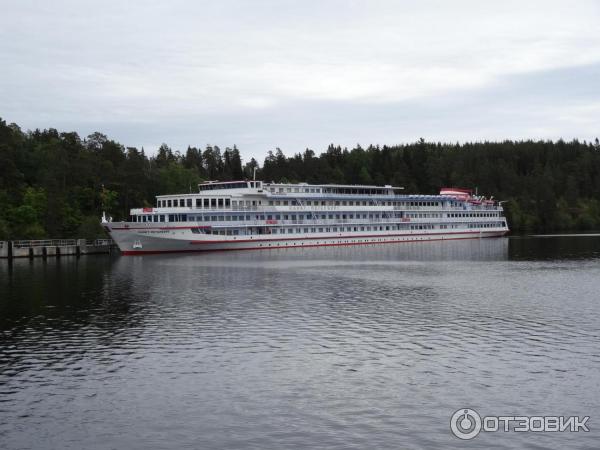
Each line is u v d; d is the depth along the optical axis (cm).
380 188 14788
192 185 18675
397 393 3341
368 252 12144
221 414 3075
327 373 3669
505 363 3862
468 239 16588
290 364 3850
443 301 6038
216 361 3922
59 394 3356
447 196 16250
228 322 5034
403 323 4994
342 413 3077
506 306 5753
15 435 2870
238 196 12238
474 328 4806
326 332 4672
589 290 6769
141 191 16088
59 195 13200
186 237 11462
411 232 15150
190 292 6600
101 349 4206
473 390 3381
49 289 6812
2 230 11300
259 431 2883
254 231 12438
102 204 14675
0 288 6894
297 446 2734
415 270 8794
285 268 9000
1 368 3794
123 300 6088
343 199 13925
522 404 3191
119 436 2852
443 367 3781
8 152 13450
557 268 9125
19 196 12888
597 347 4219
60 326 4884
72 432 2895
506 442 2788
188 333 4644
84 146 18575
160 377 3616
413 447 2731
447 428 2914
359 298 6216
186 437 2831
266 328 4809
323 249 12812
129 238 11181
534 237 17975
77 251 11400
